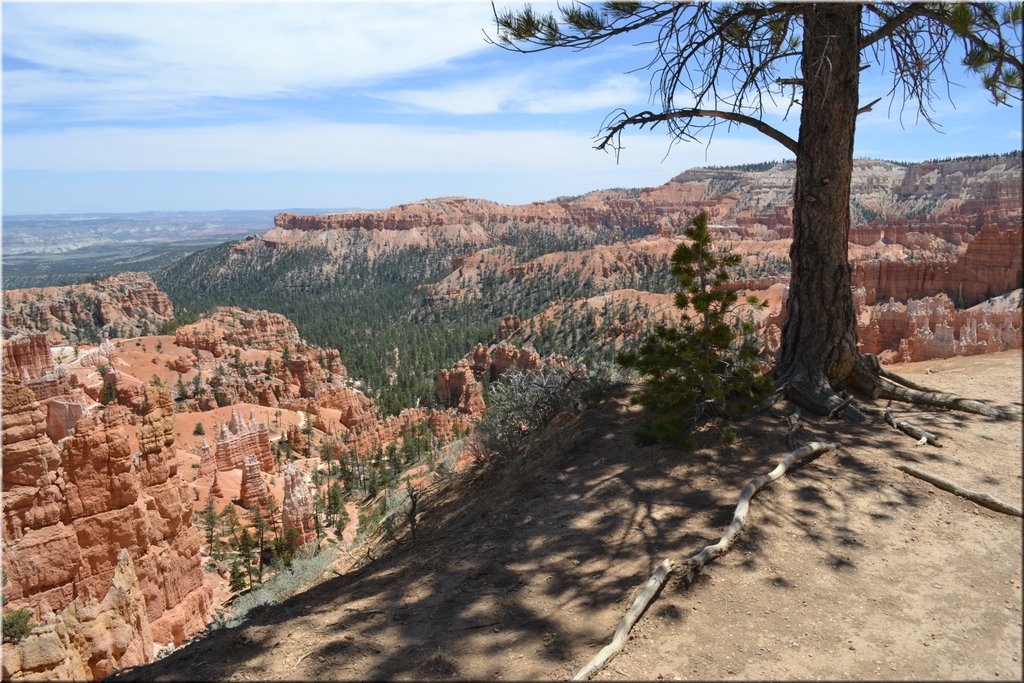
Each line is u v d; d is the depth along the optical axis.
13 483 19.16
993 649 4.53
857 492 7.07
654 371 9.21
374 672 4.70
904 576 5.52
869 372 10.45
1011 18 8.94
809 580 5.49
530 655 4.79
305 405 94.50
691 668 4.45
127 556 14.83
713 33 8.52
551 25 8.51
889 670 4.34
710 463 8.01
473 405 91.19
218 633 6.09
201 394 92.56
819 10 8.79
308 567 10.73
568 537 6.73
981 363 14.12
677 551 6.05
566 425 10.65
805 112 9.80
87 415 20.84
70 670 9.20
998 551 5.88
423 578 6.48
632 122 9.23
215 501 44.62
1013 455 8.02
